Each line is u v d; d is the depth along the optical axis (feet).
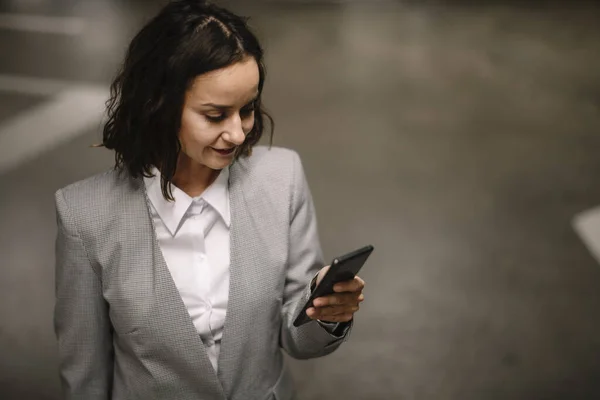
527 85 19.43
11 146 14.78
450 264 11.06
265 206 3.91
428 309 10.05
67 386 4.00
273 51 22.43
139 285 3.65
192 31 3.15
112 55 20.92
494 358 9.16
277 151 4.15
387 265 11.03
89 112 16.65
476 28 25.14
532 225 12.18
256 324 3.86
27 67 19.76
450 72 20.56
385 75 20.29
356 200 13.07
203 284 3.82
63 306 3.83
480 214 12.56
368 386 8.77
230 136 3.29
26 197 12.78
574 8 27.58
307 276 4.15
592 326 9.68
